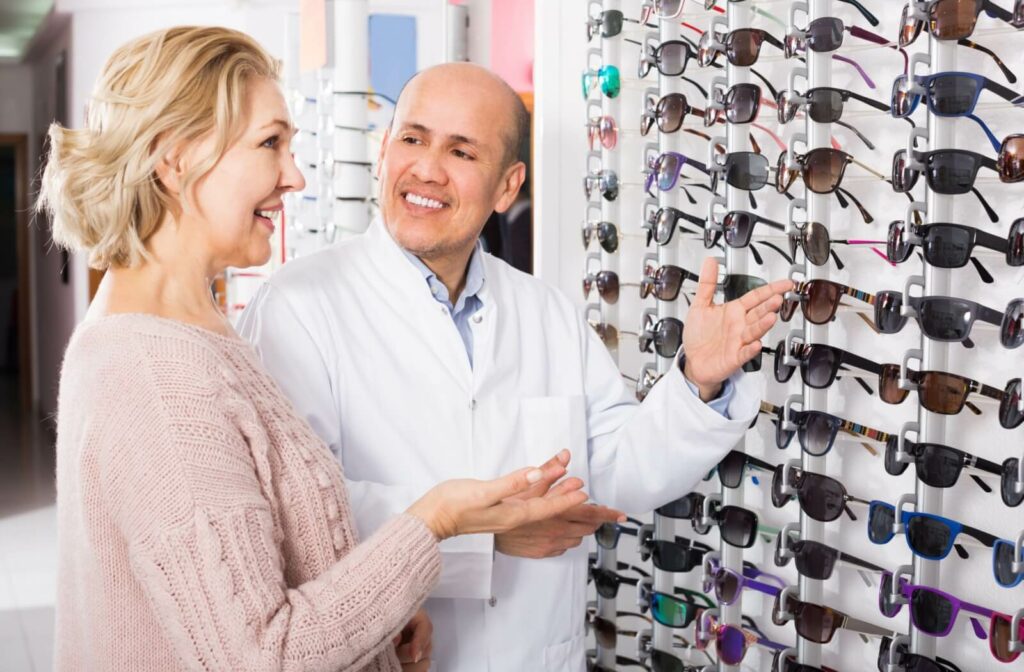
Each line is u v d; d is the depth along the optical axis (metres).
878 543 1.61
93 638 1.02
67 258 7.90
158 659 1.01
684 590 2.00
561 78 2.30
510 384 1.73
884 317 1.56
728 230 1.77
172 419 0.97
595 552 2.29
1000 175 1.43
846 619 1.67
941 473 1.50
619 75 2.05
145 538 0.95
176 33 1.09
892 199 1.74
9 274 13.84
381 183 1.70
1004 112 1.59
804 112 1.86
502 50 2.90
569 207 2.32
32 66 10.09
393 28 3.26
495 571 1.66
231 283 3.74
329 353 1.60
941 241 1.47
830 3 1.63
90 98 1.10
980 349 1.63
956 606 1.50
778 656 1.75
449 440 1.63
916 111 1.69
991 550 1.63
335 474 1.16
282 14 5.45
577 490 1.24
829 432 1.65
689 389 1.63
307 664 0.97
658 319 1.96
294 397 1.54
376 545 1.07
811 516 1.67
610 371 1.88
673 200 1.92
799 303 1.71
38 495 6.41
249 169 1.12
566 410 1.73
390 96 3.28
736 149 1.78
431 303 1.66
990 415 1.62
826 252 1.65
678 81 1.92
